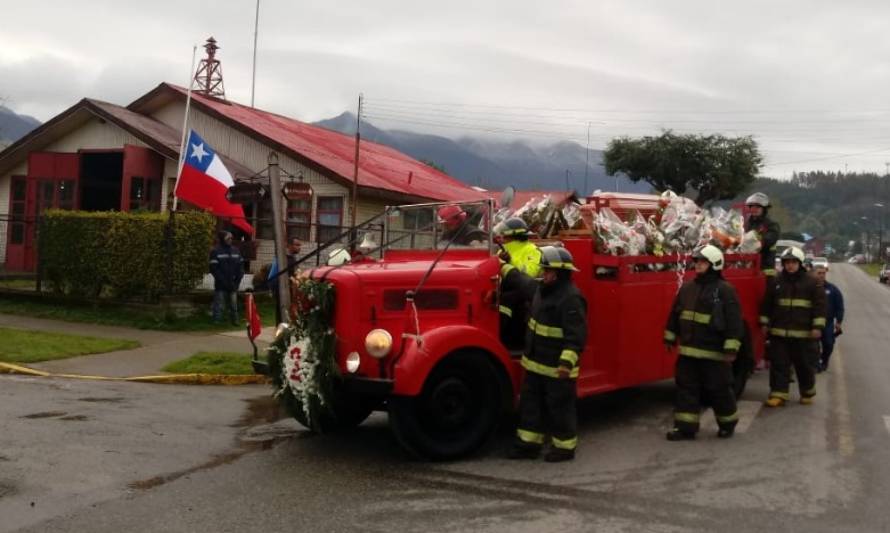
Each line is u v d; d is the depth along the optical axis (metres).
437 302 6.88
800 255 9.22
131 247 14.57
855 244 157.88
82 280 15.22
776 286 9.41
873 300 38.16
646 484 6.08
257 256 21.08
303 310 6.74
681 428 7.57
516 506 5.49
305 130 28.33
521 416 6.84
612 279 7.95
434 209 7.83
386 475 6.23
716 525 5.18
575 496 5.75
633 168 47.81
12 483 5.68
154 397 9.26
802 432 7.94
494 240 7.43
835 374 12.08
